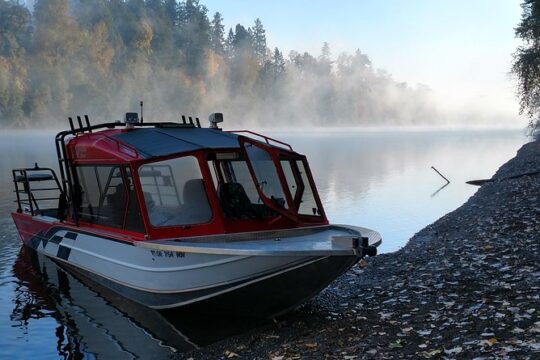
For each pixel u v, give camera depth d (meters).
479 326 7.71
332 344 8.00
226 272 9.34
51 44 159.12
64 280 13.05
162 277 10.06
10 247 16.95
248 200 9.91
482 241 14.49
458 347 6.91
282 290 9.35
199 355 8.62
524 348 6.50
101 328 10.03
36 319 10.55
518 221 16.44
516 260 11.72
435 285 10.74
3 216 23.31
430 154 73.62
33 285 12.67
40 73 151.75
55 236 13.70
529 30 53.97
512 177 32.34
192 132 11.40
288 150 10.59
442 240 16.22
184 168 9.98
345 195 31.83
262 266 9.07
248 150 10.04
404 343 7.56
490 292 9.61
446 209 26.58
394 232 20.45
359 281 12.17
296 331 9.12
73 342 9.45
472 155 71.25
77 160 12.30
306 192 10.58
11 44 154.25
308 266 8.92
